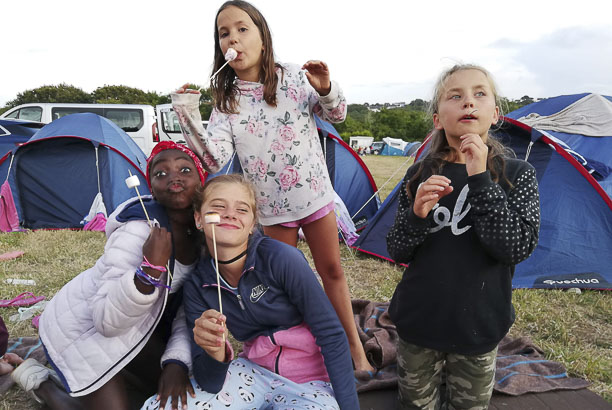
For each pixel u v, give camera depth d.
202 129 2.10
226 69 2.38
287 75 2.37
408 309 1.92
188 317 1.91
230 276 1.88
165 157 1.82
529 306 3.56
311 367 1.91
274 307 1.83
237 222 1.76
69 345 1.82
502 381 2.46
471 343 1.80
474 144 1.66
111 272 1.76
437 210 1.88
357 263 4.82
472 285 1.78
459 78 1.85
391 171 15.73
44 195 6.50
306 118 2.38
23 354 2.68
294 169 2.33
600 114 5.67
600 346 2.97
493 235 1.66
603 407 2.27
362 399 2.36
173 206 1.84
